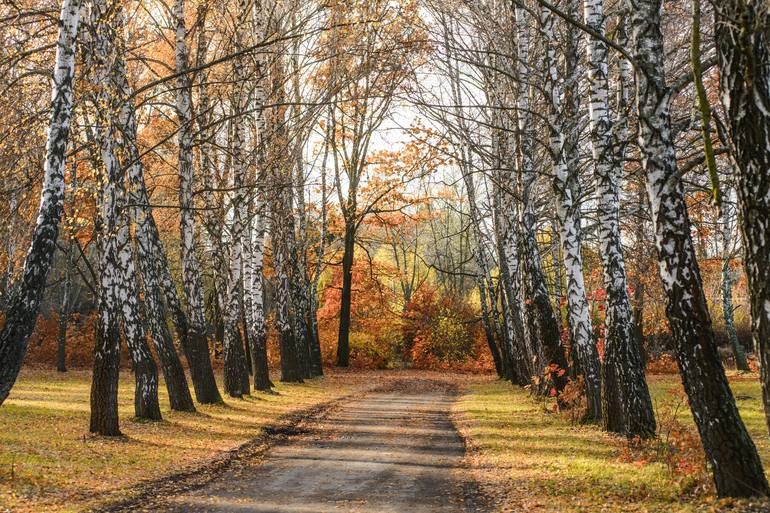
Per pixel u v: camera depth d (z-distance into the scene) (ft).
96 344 45.62
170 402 60.03
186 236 66.59
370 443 49.06
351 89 101.24
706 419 25.22
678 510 24.54
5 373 32.12
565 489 30.09
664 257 26.22
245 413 63.16
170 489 32.14
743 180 21.97
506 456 40.42
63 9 34.88
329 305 165.07
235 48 68.23
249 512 27.43
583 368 52.11
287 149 91.30
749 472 24.61
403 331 172.55
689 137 58.03
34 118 42.19
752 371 100.48
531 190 66.85
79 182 52.01
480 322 173.27
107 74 45.11
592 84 43.96
